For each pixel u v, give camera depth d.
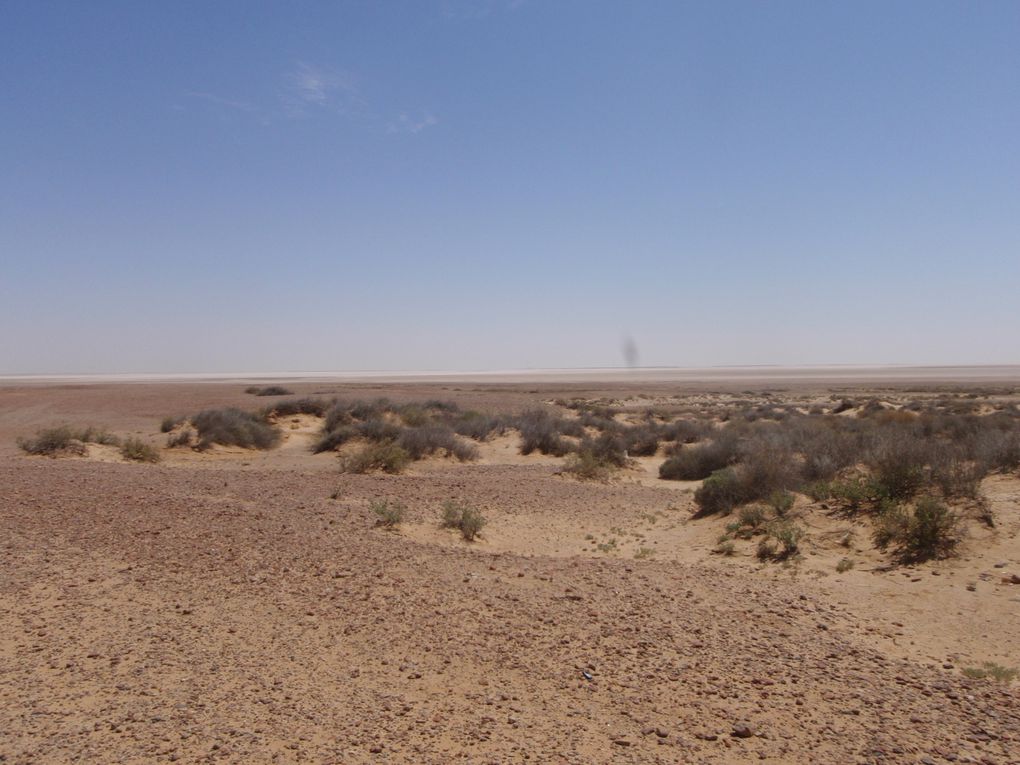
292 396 66.44
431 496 18.31
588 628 8.23
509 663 7.18
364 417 36.81
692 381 154.75
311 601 8.89
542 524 15.89
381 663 7.11
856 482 14.16
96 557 10.57
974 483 13.06
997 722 6.18
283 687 6.46
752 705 6.39
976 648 8.07
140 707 5.96
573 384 132.12
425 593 9.37
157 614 8.29
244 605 8.69
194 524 12.94
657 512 17.58
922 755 5.57
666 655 7.49
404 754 5.36
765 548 12.37
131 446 26.22
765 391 97.06
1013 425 28.27
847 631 8.50
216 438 29.92
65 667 6.76
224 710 5.96
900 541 11.66
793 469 16.77
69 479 17.89
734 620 8.70
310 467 25.38
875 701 6.53
